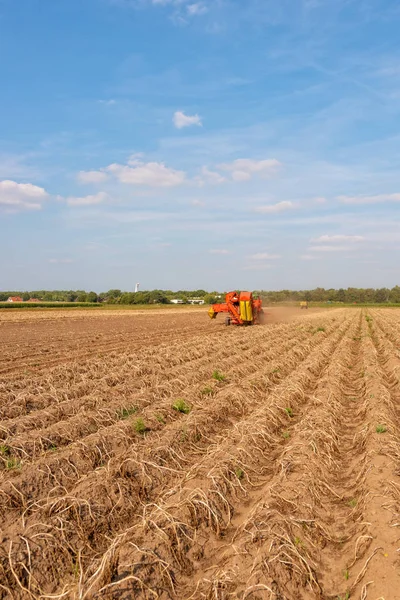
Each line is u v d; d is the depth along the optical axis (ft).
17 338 103.65
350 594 18.34
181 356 68.74
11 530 21.48
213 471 27.12
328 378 55.62
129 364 61.00
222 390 48.47
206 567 20.39
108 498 24.82
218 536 22.62
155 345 87.81
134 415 38.50
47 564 19.79
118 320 173.68
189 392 45.93
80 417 36.86
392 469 27.32
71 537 21.63
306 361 69.21
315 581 18.98
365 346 88.74
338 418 42.01
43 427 36.52
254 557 19.63
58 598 17.78
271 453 33.53
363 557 20.21
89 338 103.14
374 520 22.13
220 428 38.68
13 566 19.12
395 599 17.20
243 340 89.30
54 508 23.26
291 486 25.85
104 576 18.22
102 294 488.85
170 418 38.99
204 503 23.35
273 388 50.90
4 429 34.09
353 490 27.50
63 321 167.53
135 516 24.43
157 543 20.33
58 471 27.40
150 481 27.30
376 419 37.24
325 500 26.40
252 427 35.76
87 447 30.42
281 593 17.94
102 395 44.75
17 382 49.83
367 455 30.40
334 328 133.08
